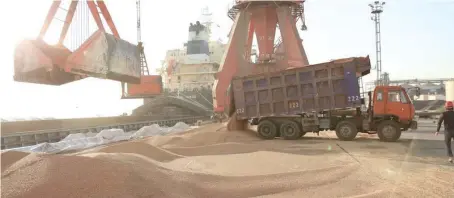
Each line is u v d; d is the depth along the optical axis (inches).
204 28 2512.3
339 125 704.4
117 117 1576.0
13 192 222.8
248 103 807.1
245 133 791.1
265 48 1460.4
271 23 1475.1
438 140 665.6
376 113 676.7
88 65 638.5
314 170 344.5
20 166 263.1
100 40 667.4
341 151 510.3
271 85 783.1
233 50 1386.6
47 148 605.9
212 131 786.8
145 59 1146.0
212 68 2453.2
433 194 243.8
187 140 657.6
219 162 420.2
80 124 1309.1
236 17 1449.3
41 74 631.2
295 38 1393.9
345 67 709.9
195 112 2209.6
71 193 221.9
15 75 617.6
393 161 401.7
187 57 2469.2
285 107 768.3
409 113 663.1
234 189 275.1
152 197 231.8
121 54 737.0
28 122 1039.6
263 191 270.7
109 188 228.7
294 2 1445.6
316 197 252.7
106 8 771.4
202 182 289.9
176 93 2332.7
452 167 356.8
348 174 324.8
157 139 670.5
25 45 612.7
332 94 722.2
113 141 783.1
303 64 1369.3
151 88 1149.7
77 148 656.4
